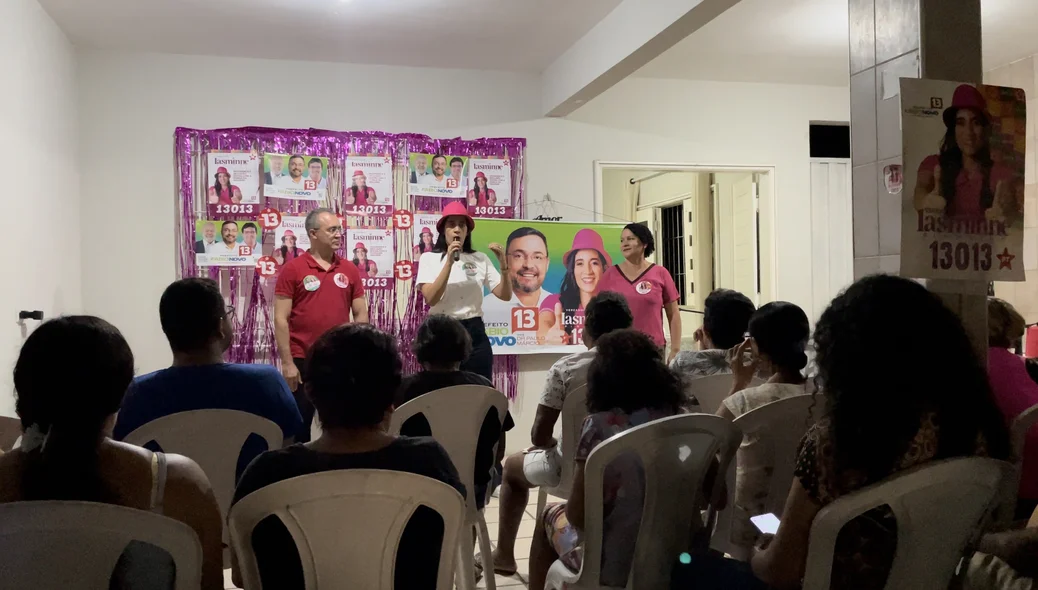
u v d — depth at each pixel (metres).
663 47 3.70
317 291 3.84
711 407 2.65
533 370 5.12
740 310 2.76
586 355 2.64
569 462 2.51
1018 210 1.91
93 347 1.19
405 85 5.00
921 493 1.24
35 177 3.71
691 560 1.74
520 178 5.15
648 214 8.06
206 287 1.99
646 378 1.85
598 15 4.08
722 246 6.71
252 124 4.77
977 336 1.93
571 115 5.28
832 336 1.34
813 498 1.30
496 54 4.77
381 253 4.90
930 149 1.81
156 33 4.29
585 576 1.74
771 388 2.03
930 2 1.90
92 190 4.53
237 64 4.74
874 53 2.07
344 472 1.25
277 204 4.74
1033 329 4.43
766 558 1.39
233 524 1.24
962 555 1.32
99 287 4.54
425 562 1.35
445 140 5.03
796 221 5.70
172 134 4.65
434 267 4.21
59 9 3.89
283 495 1.23
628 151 5.38
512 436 5.08
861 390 1.27
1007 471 1.26
